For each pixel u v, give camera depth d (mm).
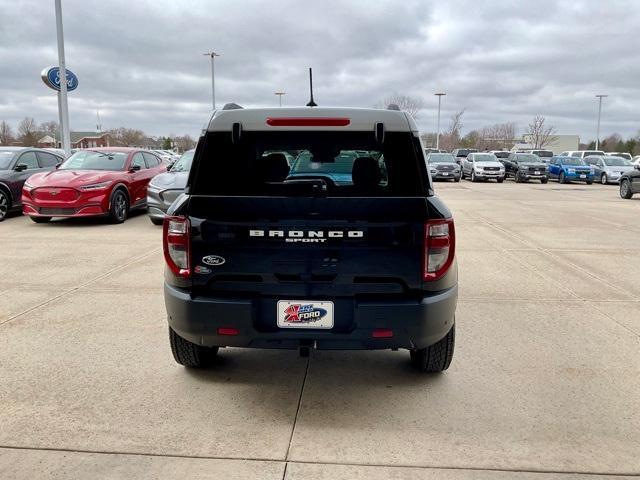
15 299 5820
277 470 2785
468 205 16312
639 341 4660
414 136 3285
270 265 3193
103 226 11211
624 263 7887
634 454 2941
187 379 3873
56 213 10805
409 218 3158
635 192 18562
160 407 3451
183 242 3248
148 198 11078
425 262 3197
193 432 3152
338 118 3271
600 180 29422
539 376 3939
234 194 3248
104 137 75938
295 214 3146
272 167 3297
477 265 7672
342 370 4062
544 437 3111
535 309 5582
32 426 3188
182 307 3264
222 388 3738
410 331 3221
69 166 12164
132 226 11234
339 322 3234
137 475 2734
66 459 2863
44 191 10781
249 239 3180
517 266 7629
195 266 3256
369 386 3785
